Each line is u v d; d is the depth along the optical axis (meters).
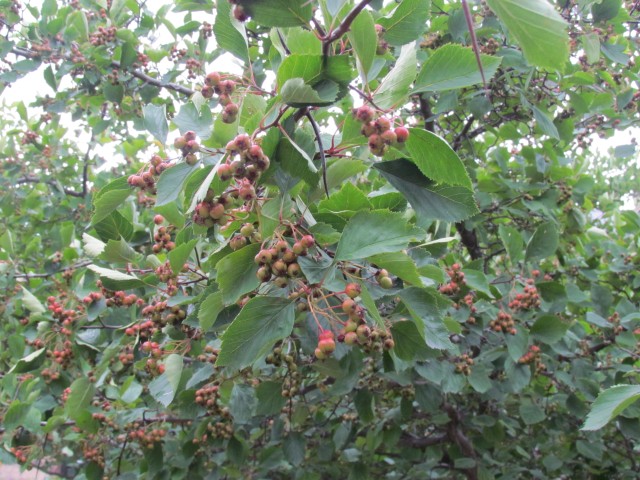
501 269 4.96
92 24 4.66
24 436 4.02
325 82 1.51
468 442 4.43
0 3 4.37
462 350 3.71
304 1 1.44
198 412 3.09
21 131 5.90
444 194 1.67
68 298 3.42
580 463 4.61
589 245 5.09
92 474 3.79
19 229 6.49
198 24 4.55
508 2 0.87
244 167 1.48
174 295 2.61
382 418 4.27
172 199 1.57
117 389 3.83
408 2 1.77
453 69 1.55
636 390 1.56
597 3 3.88
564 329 3.31
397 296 1.81
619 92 4.66
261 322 1.54
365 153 2.16
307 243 1.55
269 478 5.00
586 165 4.88
